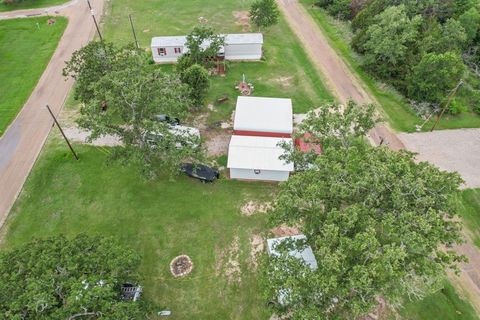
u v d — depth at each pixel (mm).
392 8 51188
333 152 26234
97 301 21719
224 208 36250
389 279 20844
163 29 64500
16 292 21125
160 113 35938
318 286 20312
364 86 52281
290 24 66625
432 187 23969
